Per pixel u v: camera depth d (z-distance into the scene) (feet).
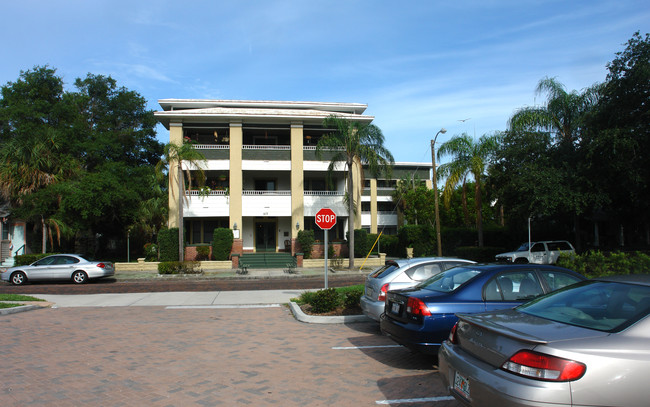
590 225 106.93
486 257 85.56
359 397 16.31
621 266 40.93
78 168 87.40
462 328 13.61
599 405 9.91
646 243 89.30
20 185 79.77
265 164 97.81
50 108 97.66
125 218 85.81
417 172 171.94
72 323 31.32
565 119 79.36
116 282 66.54
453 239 104.06
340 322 30.55
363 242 96.78
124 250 112.37
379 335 26.71
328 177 87.04
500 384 10.80
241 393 16.72
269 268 88.33
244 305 40.34
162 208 103.35
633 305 12.29
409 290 21.29
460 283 20.21
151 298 45.80
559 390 9.95
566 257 42.68
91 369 19.79
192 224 102.58
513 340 11.23
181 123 96.07
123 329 29.09
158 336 26.89
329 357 21.84
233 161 96.43
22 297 42.01
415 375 18.92
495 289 19.54
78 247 99.30
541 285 20.15
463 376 12.41
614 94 65.21
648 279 13.94
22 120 93.86
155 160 123.24
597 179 70.64
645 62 60.64
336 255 95.55
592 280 14.80
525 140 78.59
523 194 76.84
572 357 10.22
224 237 89.61
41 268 61.93
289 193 98.17
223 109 102.37
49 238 86.07
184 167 94.63
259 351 23.11
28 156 81.05
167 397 16.26
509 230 100.78
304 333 27.48
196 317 33.88
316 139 106.93
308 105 111.34
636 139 62.75
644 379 10.02
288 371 19.54
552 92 79.56
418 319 18.74
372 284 27.27
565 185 73.61
